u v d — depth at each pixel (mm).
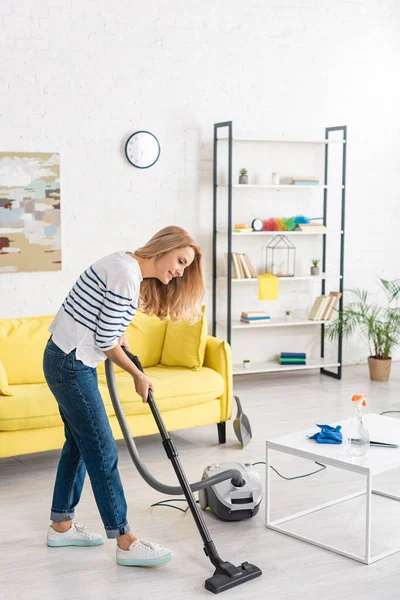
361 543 3127
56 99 5363
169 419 4230
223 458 4203
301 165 6223
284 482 3842
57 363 2818
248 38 5941
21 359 4254
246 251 6105
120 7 5496
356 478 3896
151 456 4234
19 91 5250
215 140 5820
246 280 5812
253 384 5949
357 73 6352
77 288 2787
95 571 2889
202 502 3451
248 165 6027
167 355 4637
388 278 6684
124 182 5641
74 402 2822
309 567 2912
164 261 2842
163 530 3256
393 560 2971
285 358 6113
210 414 4391
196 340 4516
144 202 5723
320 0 6156
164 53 5676
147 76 5633
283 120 6129
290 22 6070
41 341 4344
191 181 5867
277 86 6078
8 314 5352
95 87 5477
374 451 3125
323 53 6211
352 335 6613
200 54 5793
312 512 3455
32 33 5254
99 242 5605
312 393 5664
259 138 5773
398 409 5227
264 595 2697
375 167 6516
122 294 2703
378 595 2695
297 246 6289
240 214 6055
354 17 6293
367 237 6559
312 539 3160
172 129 5762
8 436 3793
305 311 6410
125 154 5605
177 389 4234
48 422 3857
